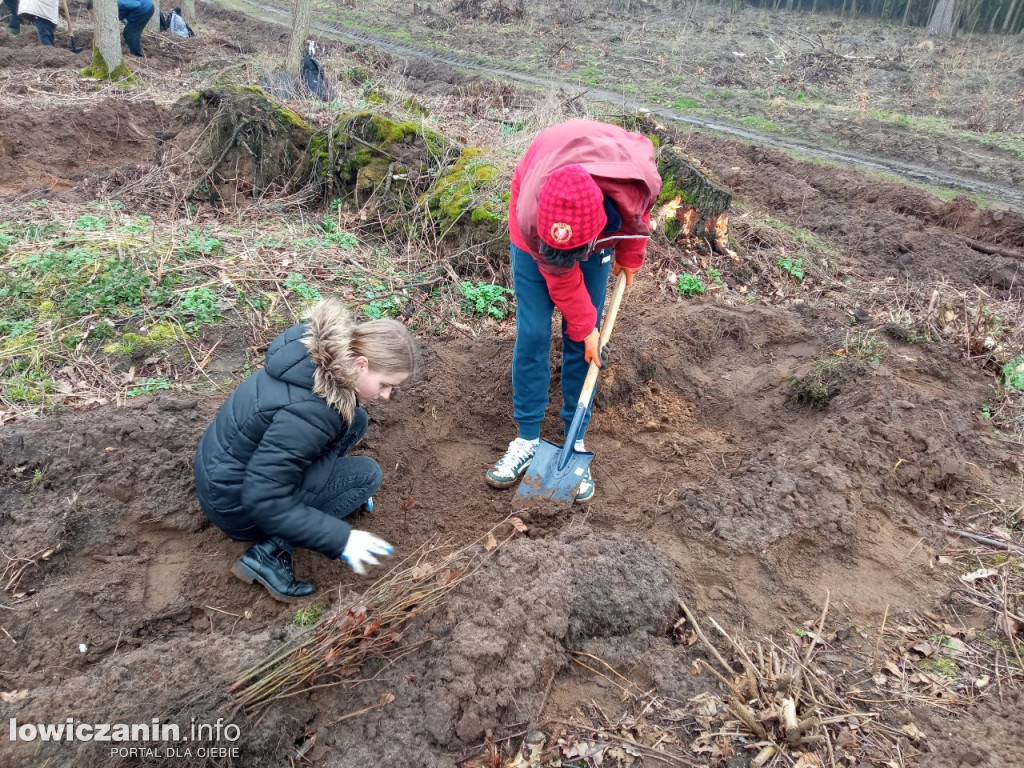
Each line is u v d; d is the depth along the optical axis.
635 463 3.51
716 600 2.57
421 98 8.88
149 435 3.05
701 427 3.83
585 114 6.73
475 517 3.14
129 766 1.93
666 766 2.03
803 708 2.16
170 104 8.11
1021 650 2.40
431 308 4.40
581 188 2.20
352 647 2.23
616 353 3.94
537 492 3.10
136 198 5.45
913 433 3.36
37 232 4.46
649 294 4.82
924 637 2.46
